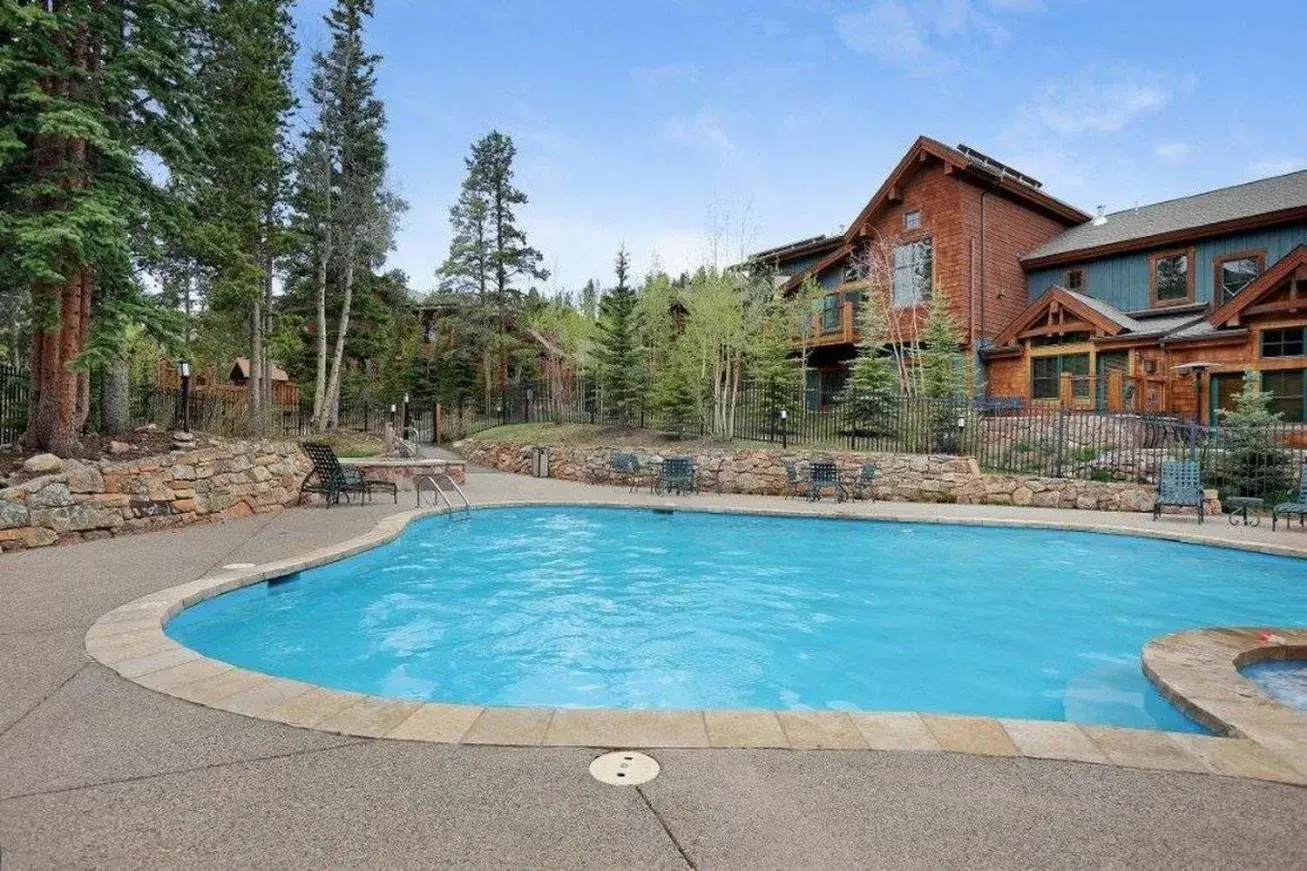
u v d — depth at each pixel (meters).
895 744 3.31
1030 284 25.09
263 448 12.54
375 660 6.23
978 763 3.13
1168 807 2.77
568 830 2.57
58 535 8.71
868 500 15.73
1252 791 2.91
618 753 3.21
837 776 3.00
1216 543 10.57
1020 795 2.85
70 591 6.27
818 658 6.47
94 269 9.95
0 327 17.48
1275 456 13.64
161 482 10.11
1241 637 5.38
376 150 28.64
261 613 7.11
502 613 7.80
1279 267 17.11
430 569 9.86
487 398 32.31
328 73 27.73
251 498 11.91
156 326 10.55
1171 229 21.38
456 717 3.61
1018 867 2.37
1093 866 2.38
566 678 5.92
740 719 3.61
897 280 25.59
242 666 6.01
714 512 13.76
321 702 3.80
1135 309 22.48
